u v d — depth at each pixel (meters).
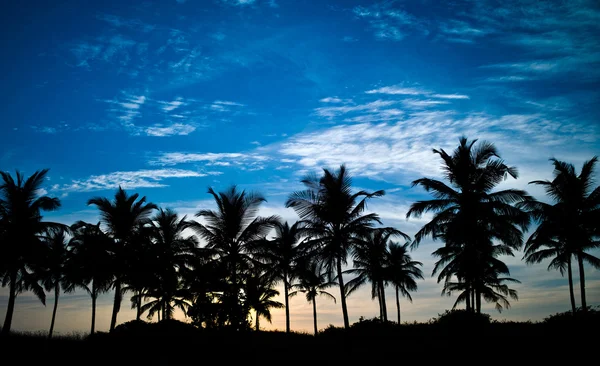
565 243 30.89
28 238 30.88
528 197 26.08
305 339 34.09
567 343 21.50
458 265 30.66
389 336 31.19
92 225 34.38
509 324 29.97
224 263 30.95
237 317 29.66
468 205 26.73
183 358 25.14
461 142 27.77
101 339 28.64
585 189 29.89
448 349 23.28
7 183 30.89
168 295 39.81
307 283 44.62
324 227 29.48
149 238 36.41
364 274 43.91
